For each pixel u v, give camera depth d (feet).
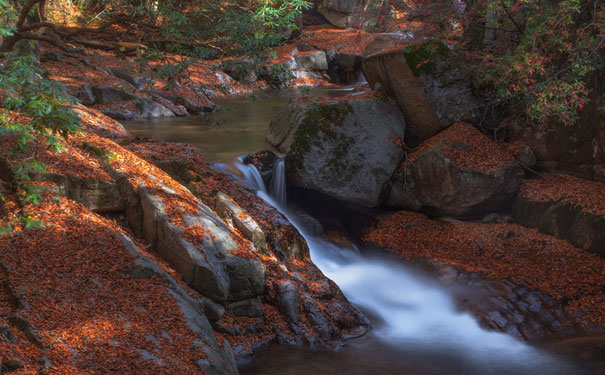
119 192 30.22
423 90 47.75
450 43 67.31
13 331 19.34
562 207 41.37
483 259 39.52
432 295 36.01
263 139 50.96
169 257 28.07
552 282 36.06
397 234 43.45
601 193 41.37
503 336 31.35
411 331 31.76
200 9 40.81
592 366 27.73
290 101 49.24
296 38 99.09
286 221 35.70
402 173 46.93
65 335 19.49
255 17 37.29
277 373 25.07
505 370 27.17
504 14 50.03
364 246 42.98
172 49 38.42
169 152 41.81
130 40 83.46
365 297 35.50
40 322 19.89
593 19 42.34
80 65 68.80
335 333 29.50
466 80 48.65
